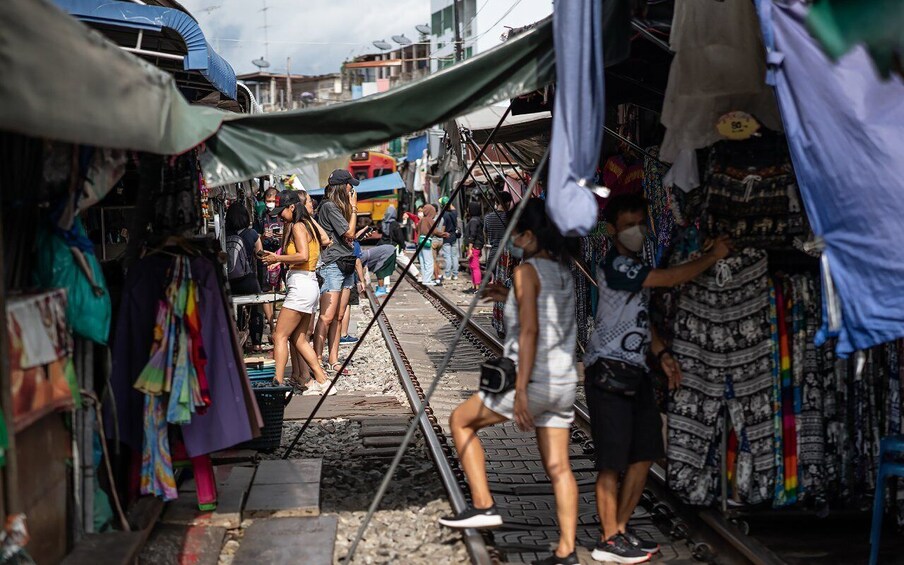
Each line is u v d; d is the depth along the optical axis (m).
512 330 5.74
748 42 5.92
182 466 6.77
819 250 5.41
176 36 8.56
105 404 6.24
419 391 12.03
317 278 12.63
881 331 4.85
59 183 5.08
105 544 5.29
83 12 7.99
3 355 3.92
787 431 6.29
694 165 6.05
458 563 5.96
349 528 6.69
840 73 4.93
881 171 4.84
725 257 6.16
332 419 10.34
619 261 5.79
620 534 6.00
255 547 6.17
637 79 8.30
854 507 6.54
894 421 6.24
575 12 5.17
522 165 14.47
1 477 4.10
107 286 6.88
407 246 43.91
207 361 6.39
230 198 15.77
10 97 3.27
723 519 6.14
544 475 8.27
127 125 4.38
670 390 6.32
